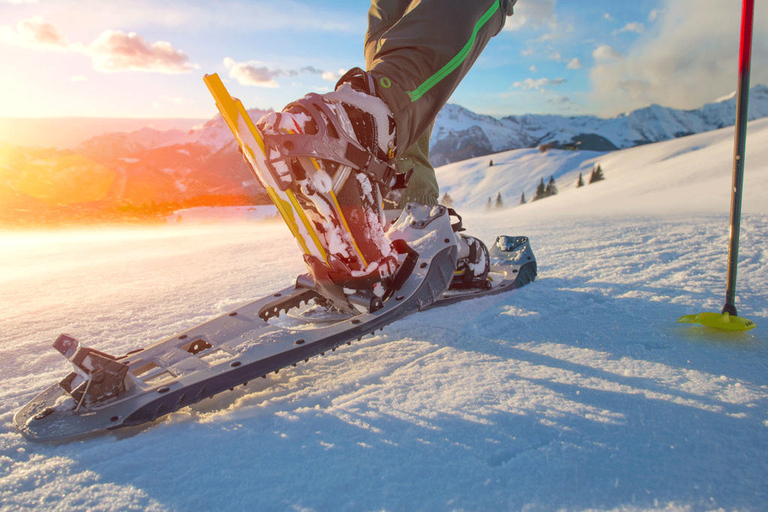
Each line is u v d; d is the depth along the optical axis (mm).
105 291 2527
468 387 1163
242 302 2213
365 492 764
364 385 1212
